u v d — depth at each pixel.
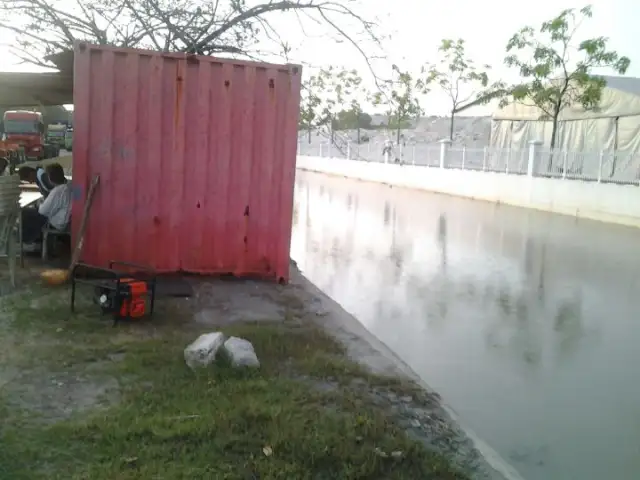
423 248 13.31
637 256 13.02
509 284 10.18
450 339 7.21
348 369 5.30
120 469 3.50
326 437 3.97
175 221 7.94
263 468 3.60
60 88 9.51
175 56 7.67
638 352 6.96
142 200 7.80
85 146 7.55
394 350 6.70
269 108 8.02
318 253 12.25
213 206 8.03
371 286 9.66
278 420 4.15
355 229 15.80
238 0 10.76
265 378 4.89
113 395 4.46
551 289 9.91
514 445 4.70
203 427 3.95
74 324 5.89
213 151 7.94
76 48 7.39
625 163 19.36
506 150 25.12
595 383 6.02
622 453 4.64
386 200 24.11
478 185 26.12
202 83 7.78
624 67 21.84
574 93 23.64
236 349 5.08
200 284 7.80
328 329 6.55
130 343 5.46
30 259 8.40
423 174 30.66
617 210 18.89
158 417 4.08
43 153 35.59
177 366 5.00
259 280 8.29
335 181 35.22
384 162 35.53
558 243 14.62
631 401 5.60
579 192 20.55
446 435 4.43
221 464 3.61
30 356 5.07
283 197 8.23
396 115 12.24
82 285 7.19
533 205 22.83
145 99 7.68
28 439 3.77
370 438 4.09
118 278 6.00
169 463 3.59
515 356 6.71
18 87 9.42
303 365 5.28
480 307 8.70
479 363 6.44
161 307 6.71
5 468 3.45
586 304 9.03
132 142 7.69
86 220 7.42
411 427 4.46
